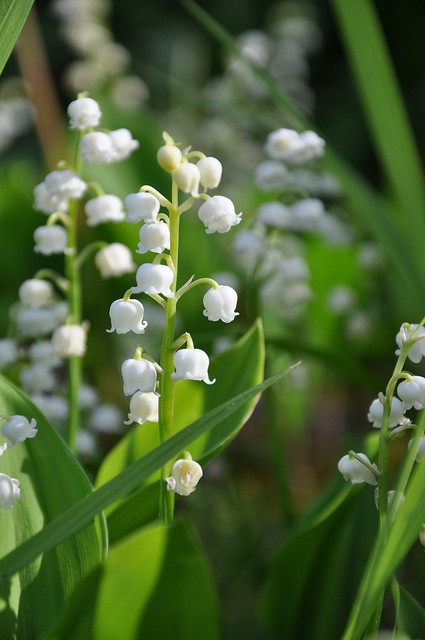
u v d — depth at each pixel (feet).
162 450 1.09
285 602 1.31
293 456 2.10
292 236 1.92
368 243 2.01
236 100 2.48
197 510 1.74
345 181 1.61
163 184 1.97
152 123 2.31
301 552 1.27
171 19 4.32
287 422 2.09
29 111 2.66
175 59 3.76
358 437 1.48
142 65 3.94
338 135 4.03
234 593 1.58
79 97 1.30
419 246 1.61
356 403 2.31
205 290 1.96
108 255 1.43
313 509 1.34
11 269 2.23
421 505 1.07
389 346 2.15
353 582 1.31
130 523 1.26
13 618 1.17
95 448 1.65
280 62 2.89
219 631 1.12
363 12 1.55
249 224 1.61
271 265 1.63
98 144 1.30
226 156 2.83
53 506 1.20
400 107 1.60
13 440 1.16
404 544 1.08
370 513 1.33
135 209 1.16
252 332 1.32
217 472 1.74
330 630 1.31
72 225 1.41
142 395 1.16
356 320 2.01
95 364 2.17
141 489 1.24
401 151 1.61
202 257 1.99
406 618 1.17
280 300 1.78
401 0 4.23
